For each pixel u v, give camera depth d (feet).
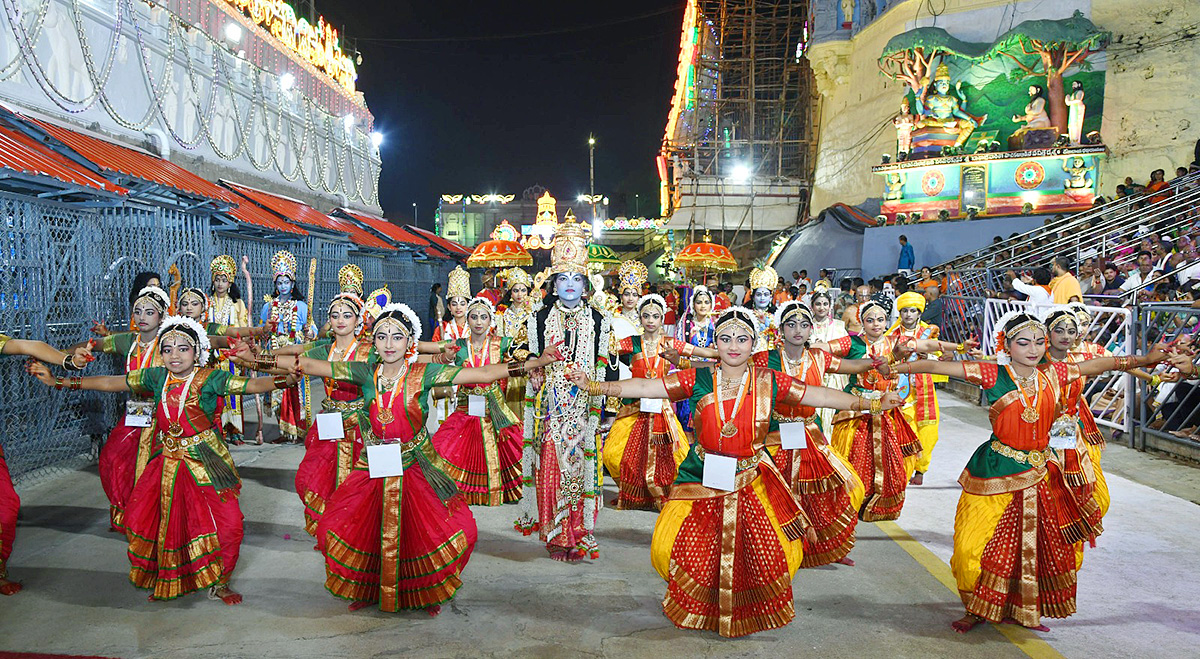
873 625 13.38
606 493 22.35
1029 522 12.71
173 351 13.78
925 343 20.51
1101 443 14.55
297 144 58.80
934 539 18.06
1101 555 16.53
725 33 107.76
